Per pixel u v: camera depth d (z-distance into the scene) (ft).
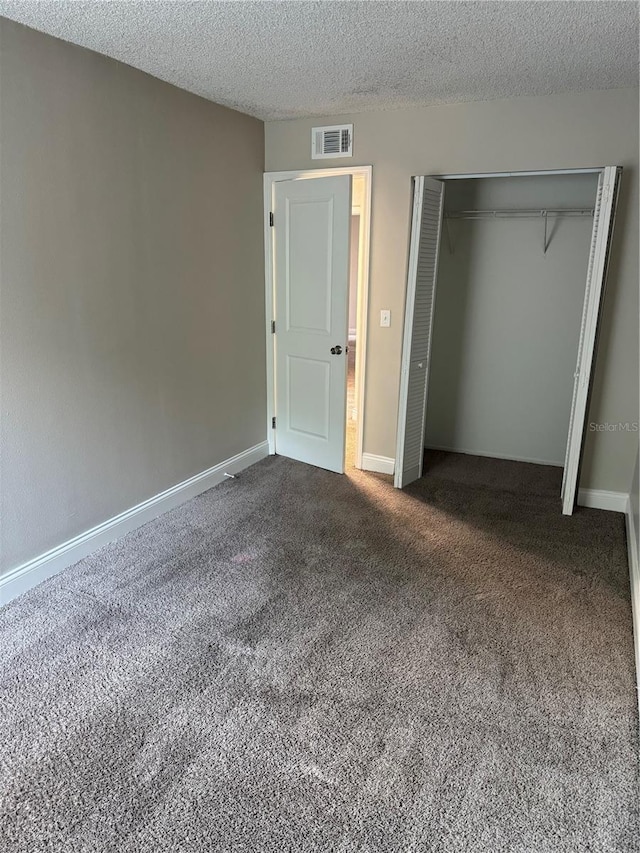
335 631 7.66
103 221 8.84
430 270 11.72
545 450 14.33
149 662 7.03
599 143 9.96
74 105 8.10
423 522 10.85
